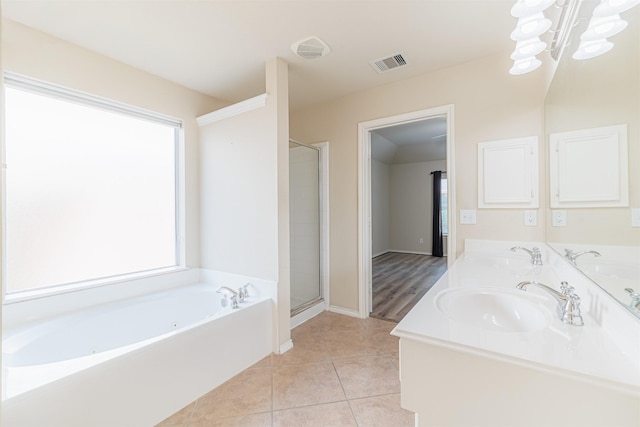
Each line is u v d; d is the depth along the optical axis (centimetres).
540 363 72
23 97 192
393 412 159
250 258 244
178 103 270
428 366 86
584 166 119
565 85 143
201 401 170
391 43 207
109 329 206
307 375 195
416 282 445
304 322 287
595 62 107
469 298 126
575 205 128
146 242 257
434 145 612
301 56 224
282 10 173
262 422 153
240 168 249
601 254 99
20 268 191
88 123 223
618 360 72
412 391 88
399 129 497
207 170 277
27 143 194
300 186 319
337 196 311
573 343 81
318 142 321
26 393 114
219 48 213
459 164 234
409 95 260
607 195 97
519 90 210
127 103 235
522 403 75
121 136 242
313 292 323
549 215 179
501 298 125
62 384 123
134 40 203
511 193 212
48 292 196
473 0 166
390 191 755
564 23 142
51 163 205
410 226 730
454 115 237
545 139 192
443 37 200
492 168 219
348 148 301
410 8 172
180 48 213
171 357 161
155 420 152
